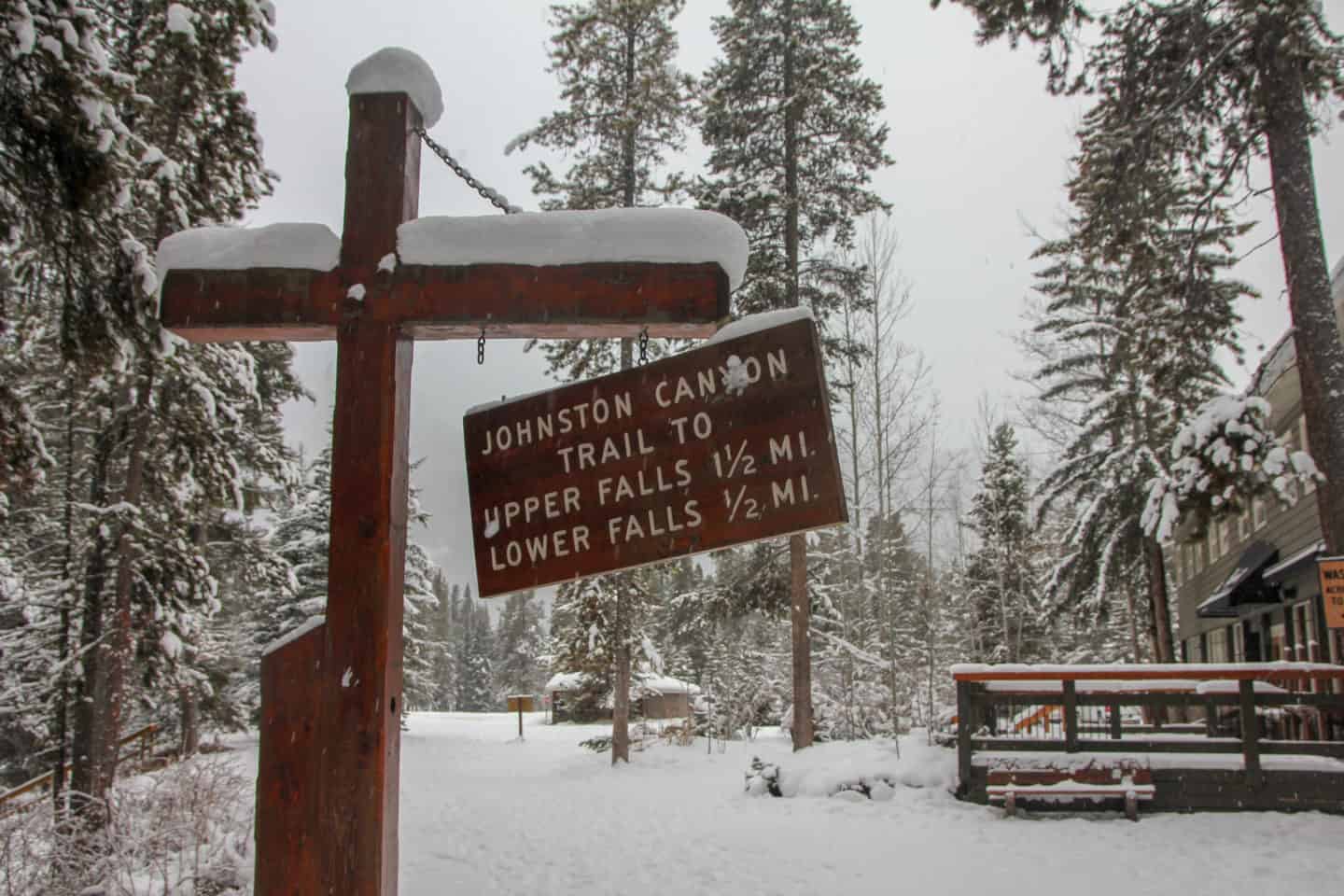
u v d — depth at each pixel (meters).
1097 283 21.88
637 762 19.89
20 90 6.45
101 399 13.76
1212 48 12.05
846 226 20.97
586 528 3.87
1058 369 22.42
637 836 10.40
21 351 11.68
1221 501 11.91
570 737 30.16
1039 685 13.45
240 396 15.84
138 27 11.20
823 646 27.17
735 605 21.02
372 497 3.90
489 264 4.01
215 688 22.98
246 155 12.16
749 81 20.80
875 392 23.97
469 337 4.25
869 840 9.48
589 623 26.06
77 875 7.25
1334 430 11.05
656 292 3.93
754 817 11.13
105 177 6.78
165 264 4.18
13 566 16.62
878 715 23.59
